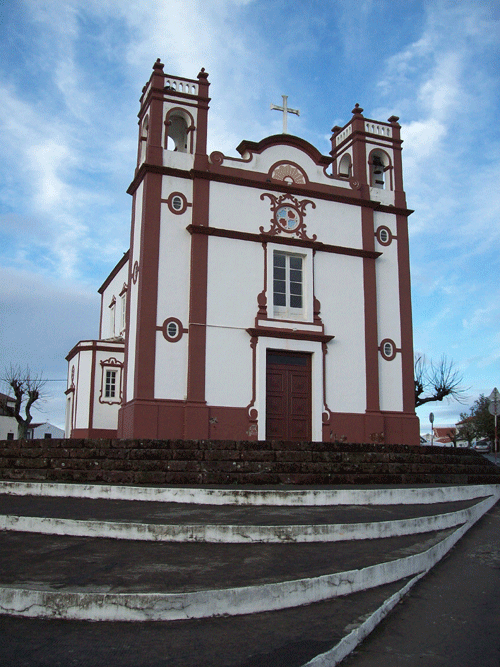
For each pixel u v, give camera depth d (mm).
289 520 8812
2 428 55594
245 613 5668
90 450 13031
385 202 22391
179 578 6125
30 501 9984
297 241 20328
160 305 18531
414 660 4996
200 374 18406
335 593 6266
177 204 19344
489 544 9250
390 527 8688
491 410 23469
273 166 20703
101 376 26422
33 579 5973
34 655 4621
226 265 19391
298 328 19844
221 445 13727
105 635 5043
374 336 20953
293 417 19531
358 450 14750
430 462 14945
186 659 4613
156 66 19984
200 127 20047
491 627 5777
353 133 22828
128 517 8633
